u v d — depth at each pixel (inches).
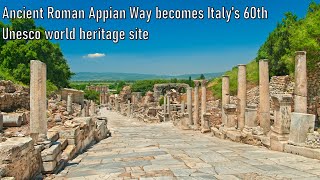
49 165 365.7
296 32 975.0
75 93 2025.1
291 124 493.7
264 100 620.1
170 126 1427.2
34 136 394.3
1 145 282.2
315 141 456.4
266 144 565.0
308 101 983.6
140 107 2699.3
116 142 742.5
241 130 735.7
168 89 3208.7
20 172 294.0
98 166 415.8
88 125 680.4
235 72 1946.4
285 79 1141.7
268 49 1561.3
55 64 1914.4
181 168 386.6
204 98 1046.4
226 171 366.6
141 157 480.1
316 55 925.8
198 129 1157.7
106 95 5103.3
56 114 992.9
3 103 921.5
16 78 1435.8
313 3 1113.4
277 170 367.9
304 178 327.9
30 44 1546.5
